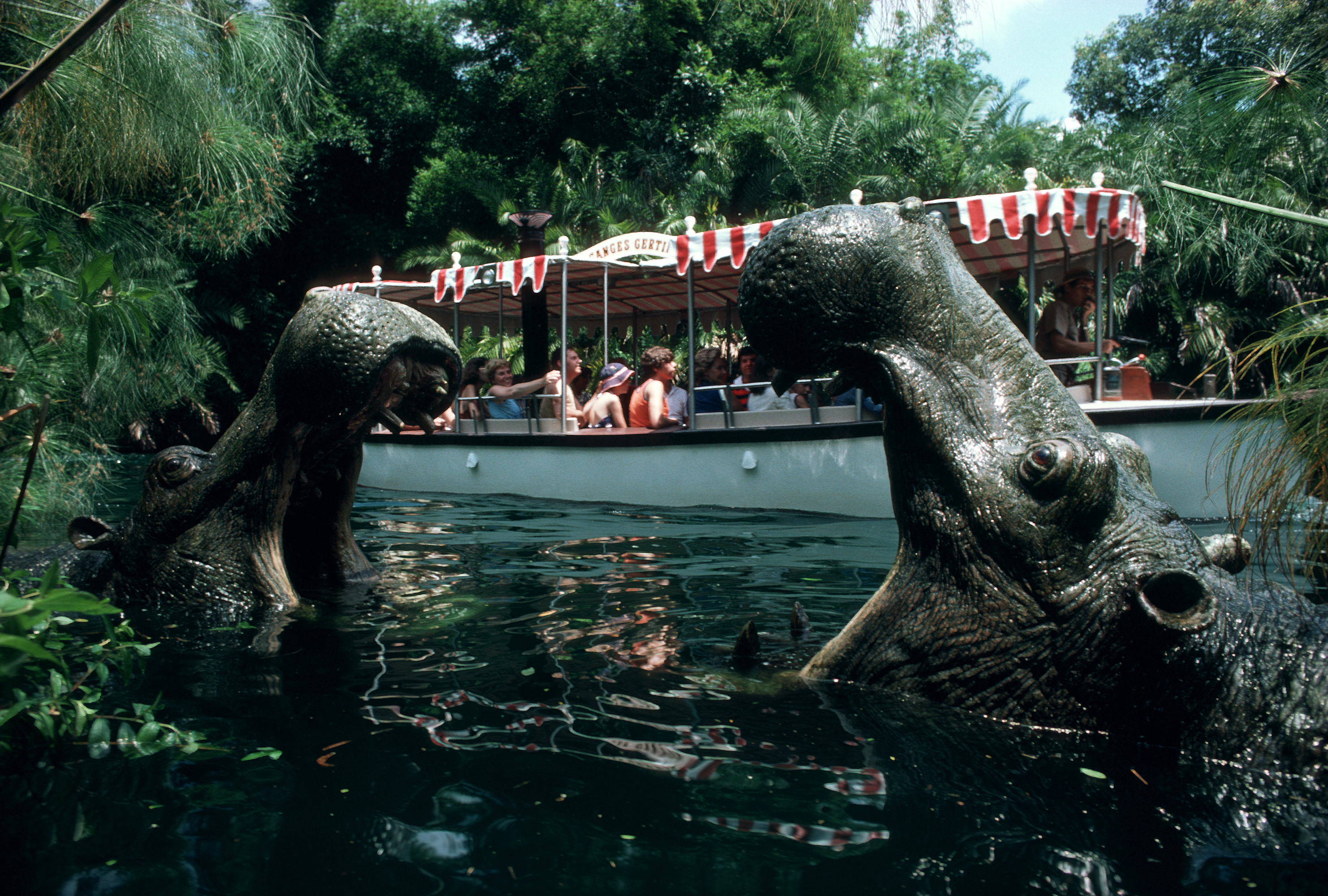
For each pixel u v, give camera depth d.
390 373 2.99
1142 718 1.89
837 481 7.68
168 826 1.54
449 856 1.44
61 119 4.23
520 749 1.91
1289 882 1.35
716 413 9.31
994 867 1.41
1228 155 3.17
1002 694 2.05
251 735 2.00
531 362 11.88
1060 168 23.34
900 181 24.62
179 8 4.47
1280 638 1.85
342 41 31.03
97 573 3.44
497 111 31.91
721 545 5.50
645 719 2.10
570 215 27.72
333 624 3.11
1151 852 1.45
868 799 1.66
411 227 29.56
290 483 3.21
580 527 6.57
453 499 9.44
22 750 1.89
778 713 2.12
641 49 29.36
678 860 1.43
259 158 5.92
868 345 2.15
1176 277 17.45
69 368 4.57
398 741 1.97
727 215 26.89
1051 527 1.98
